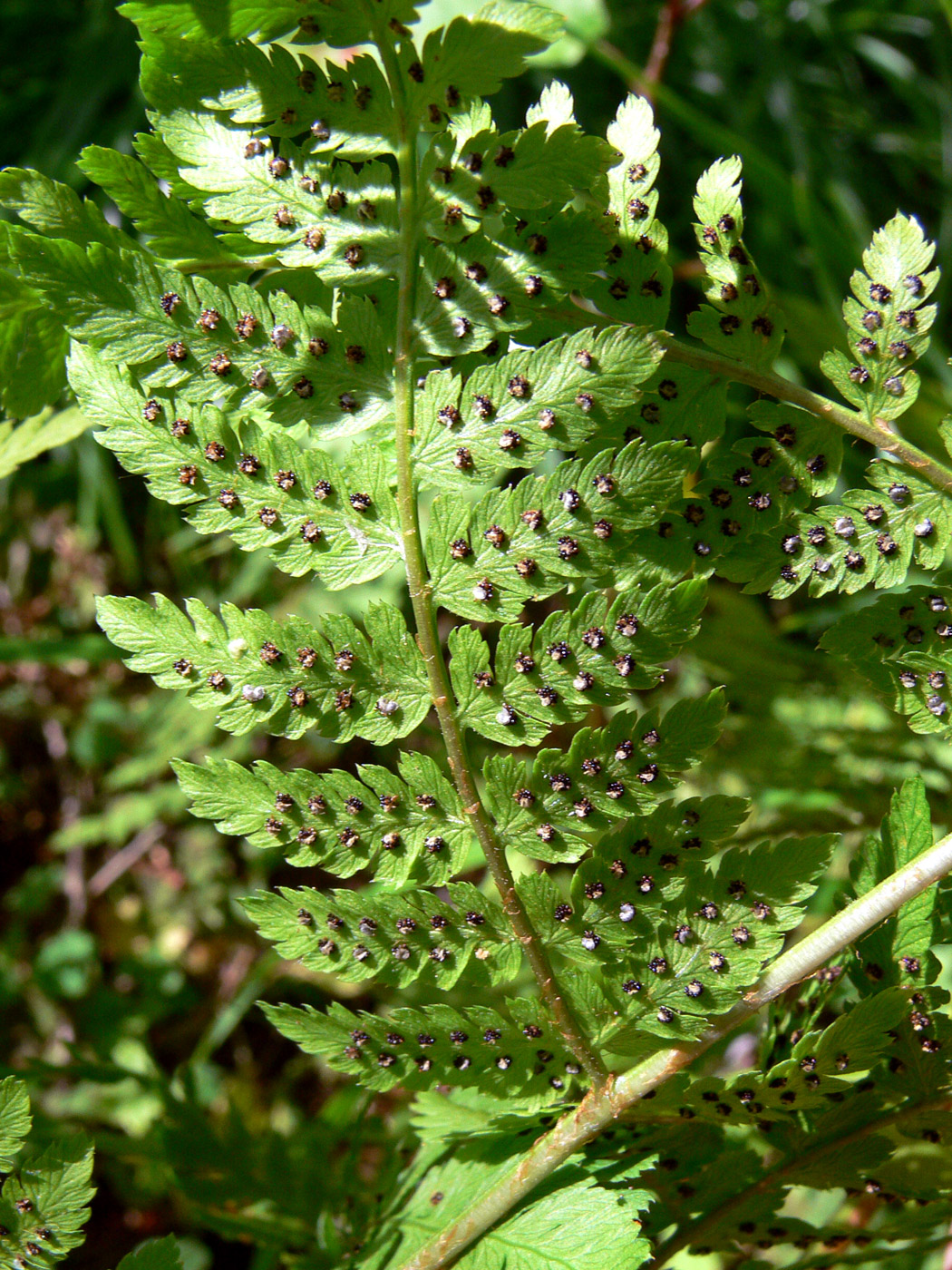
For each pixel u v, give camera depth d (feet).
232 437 0.57
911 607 0.59
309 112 0.57
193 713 1.32
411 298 0.57
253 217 0.57
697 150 1.49
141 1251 0.58
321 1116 0.84
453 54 0.56
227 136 0.57
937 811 0.78
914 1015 0.59
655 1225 0.63
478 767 1.12
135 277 0.57
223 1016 1.20
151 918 1.39
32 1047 1.27
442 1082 0.59
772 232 1.44
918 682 0.59
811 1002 0.62
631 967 0.57
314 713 0.57
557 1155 0.59
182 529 1.47
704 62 1.57
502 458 0.57
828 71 1.65
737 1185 0.63
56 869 1.43
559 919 0.57
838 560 0.58
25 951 1.37
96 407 0.57
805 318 1.01
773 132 1.55
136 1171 1.04
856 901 0.57
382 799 0.57
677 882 0.57
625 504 0.57
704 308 0.58
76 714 1.49
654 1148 0.62
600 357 0.56
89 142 1.38
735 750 0.90
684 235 1.42
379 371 0.58
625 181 0.58
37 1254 0.58
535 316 0.57
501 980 0.58
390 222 0.57
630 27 1.55
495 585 0.57
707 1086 0.58
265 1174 0.73
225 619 0.57
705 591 0.56
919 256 0.58
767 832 0.84
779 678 0.94
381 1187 0.68
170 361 0.57
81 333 0.57
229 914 1.37
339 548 0.57
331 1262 0.65
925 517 0.58
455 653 0.57
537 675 0.57
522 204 0.57
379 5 0.56
